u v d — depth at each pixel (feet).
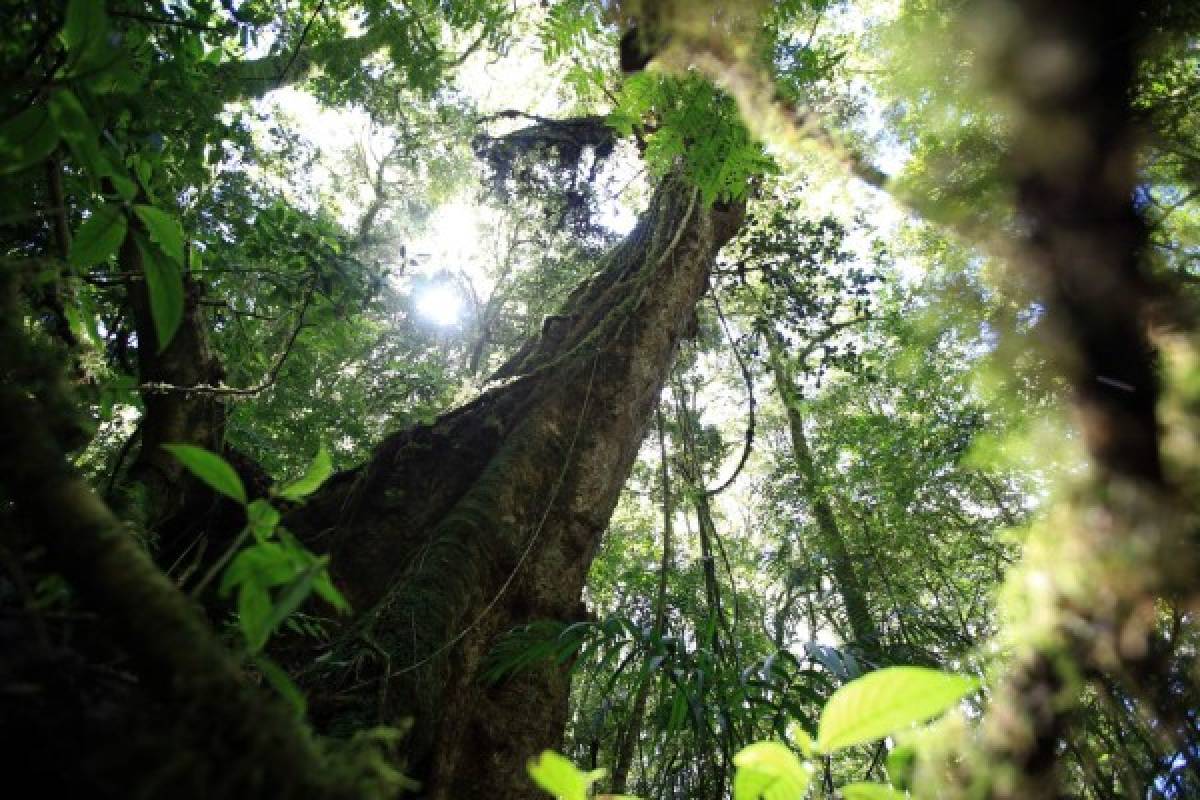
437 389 19.65
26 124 3.02
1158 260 3.20
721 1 4.80
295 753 1.81
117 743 1.70
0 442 1.92
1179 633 2.85
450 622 9.28
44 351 3.60
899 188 4.04
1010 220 3.52
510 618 11.07
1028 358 3.50
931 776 3.01
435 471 12.66
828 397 32.24
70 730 1.85
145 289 9.50
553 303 32.60
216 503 10.97
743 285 27.07
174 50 9.12
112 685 2.15
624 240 19.20
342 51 16.74
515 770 9.63
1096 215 3.26
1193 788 2.98
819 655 7.14
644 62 5.37
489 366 35.45
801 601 26.86
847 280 25.79
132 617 1.83
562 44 7.28
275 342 17.98
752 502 35.47
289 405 21.15
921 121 4.24
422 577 9.71
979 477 20.34
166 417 10.02
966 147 3.76
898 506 23.31
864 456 24.94
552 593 11.73
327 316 13.80
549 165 25.17
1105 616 2.91
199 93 10.92
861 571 25.46
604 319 15.65
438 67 16.31
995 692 3.08
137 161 5.56
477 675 9.96
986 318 3.83
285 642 8.69
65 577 1.88
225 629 6.03
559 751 10.57
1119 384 3.05
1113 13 3.26
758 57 4.96
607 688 7.52
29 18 3.77
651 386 15.74
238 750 1.75
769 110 4.96
